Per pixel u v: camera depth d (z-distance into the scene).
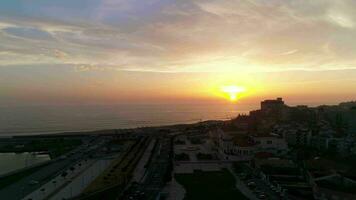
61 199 191.75
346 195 179.88
